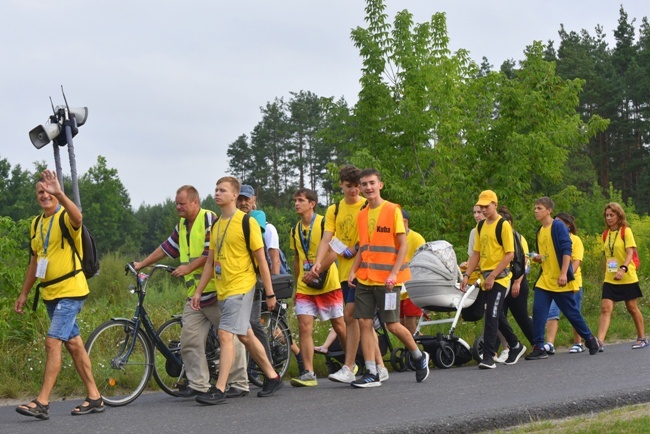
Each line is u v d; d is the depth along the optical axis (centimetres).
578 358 1266
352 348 1012
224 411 844
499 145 2212
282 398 922
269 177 8775
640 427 717
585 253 2458
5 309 1271
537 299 1309
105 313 1499
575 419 790
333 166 2161
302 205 1059
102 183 8419
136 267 953
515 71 2339
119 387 944
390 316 997
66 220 845
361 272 989
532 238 2127
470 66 2338
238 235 896
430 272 1229
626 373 1070
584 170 6353
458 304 1239
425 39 2275
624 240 1398
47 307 858
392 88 2280
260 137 8750
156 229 10944
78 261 854
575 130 2192
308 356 1041
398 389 969
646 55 7525
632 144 7619
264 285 910
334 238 1027
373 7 2281
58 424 792
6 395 1042
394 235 984
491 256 1207
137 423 787
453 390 955
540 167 2203
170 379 1041
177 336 982
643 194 7088
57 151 1039
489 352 1180
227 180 904
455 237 2148
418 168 2228
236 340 950
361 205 1041
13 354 1166
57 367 834
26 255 1372
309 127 8781
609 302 1403
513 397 895
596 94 7375
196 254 939
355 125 2338
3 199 9688
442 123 2225
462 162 2242
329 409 841
